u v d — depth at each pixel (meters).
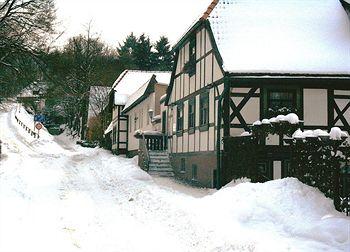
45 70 32.81
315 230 9.12
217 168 17.41
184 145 23.20
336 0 20.94
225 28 18.78
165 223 11.48
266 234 9.54
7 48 30.44
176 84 25.34
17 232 9.35
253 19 19.34
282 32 18.95
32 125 70.00
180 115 24.47
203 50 20.36
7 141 43.34
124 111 41.38
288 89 17.69
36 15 30.89
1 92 39.50
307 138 11.48
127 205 14.34
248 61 17.36
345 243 8.42
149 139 27.53
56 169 25.45
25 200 13.75
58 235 9.70
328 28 19.45
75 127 75.81
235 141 16.41
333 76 17.33
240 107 17.42
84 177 22.42
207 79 19.72
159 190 16.94
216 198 12.81
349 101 17.91
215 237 9.45
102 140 53.66
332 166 10.62
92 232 10.32
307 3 20.53
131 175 22.47
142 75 49.00
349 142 17.47
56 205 13.66
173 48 24.86
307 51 18.14
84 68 68.81
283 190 11.38
